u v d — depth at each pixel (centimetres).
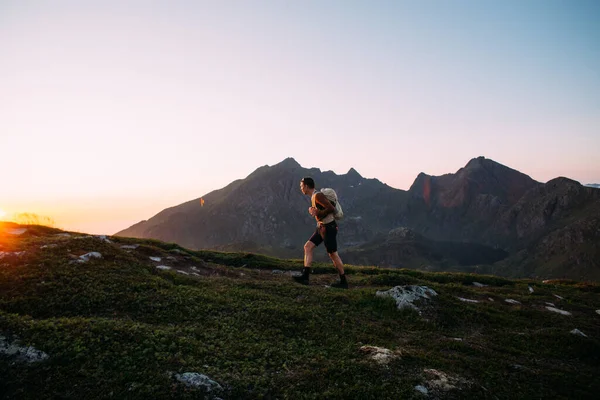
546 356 1024
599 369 959
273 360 784
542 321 1395
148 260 1672
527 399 698
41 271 1127
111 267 1278
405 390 666
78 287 1056
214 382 648
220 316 1016
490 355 941
